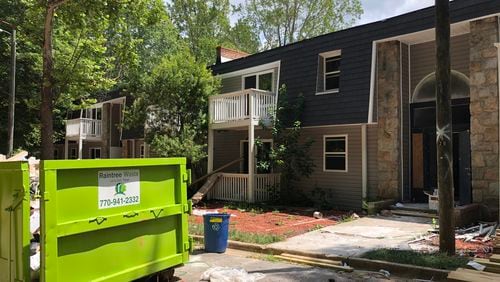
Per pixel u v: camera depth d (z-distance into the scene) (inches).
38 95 1004.6
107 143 1161.4
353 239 374.6
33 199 197.8
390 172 544.7
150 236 218.1
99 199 190.5
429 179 541.0
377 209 514.3
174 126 738.8
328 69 624.7
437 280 261.3
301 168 613.9
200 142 733.9
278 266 301.6
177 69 730.8
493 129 445.7
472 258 285.9
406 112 559.8
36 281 173.5
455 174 515.2
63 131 1294.3
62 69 690.8
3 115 1024.2
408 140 560.1
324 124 597.9
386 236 383.6
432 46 545.3
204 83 734.5
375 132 570.3
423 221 458.3
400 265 279.6
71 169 178.5
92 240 187.9
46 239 167.9
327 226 447.2
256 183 644.1
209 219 350.0
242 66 762.2
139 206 210.8
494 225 416.8
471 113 462.9
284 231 423.2
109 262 195.5
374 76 556.7
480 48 461.1
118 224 197.3
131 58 729.6
